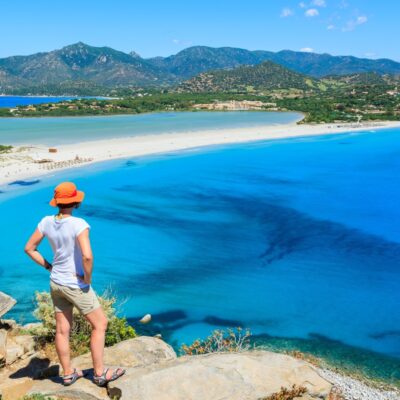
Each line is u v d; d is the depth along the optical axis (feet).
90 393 22.29
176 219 145.48
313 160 284.00
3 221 141.08
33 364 27.89
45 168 232.12
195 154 298.76
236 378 23.52
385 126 515.50
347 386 55.93
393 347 68.64
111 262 105.50
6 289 88.53
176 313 79.66
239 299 85.71
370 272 101.35
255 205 165.99
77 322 35.45
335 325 75.87
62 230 20.43
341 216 151.64
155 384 22.53
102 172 228.02
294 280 95.96
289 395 23.25
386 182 214.69
